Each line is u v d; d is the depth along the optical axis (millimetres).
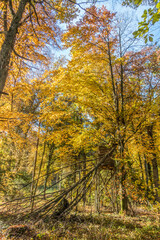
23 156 14047
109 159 9633
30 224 4750
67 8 7453
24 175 14664
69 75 8766
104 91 10375
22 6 6477
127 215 8344
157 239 5316
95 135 9859
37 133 9688
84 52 9719
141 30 2869
